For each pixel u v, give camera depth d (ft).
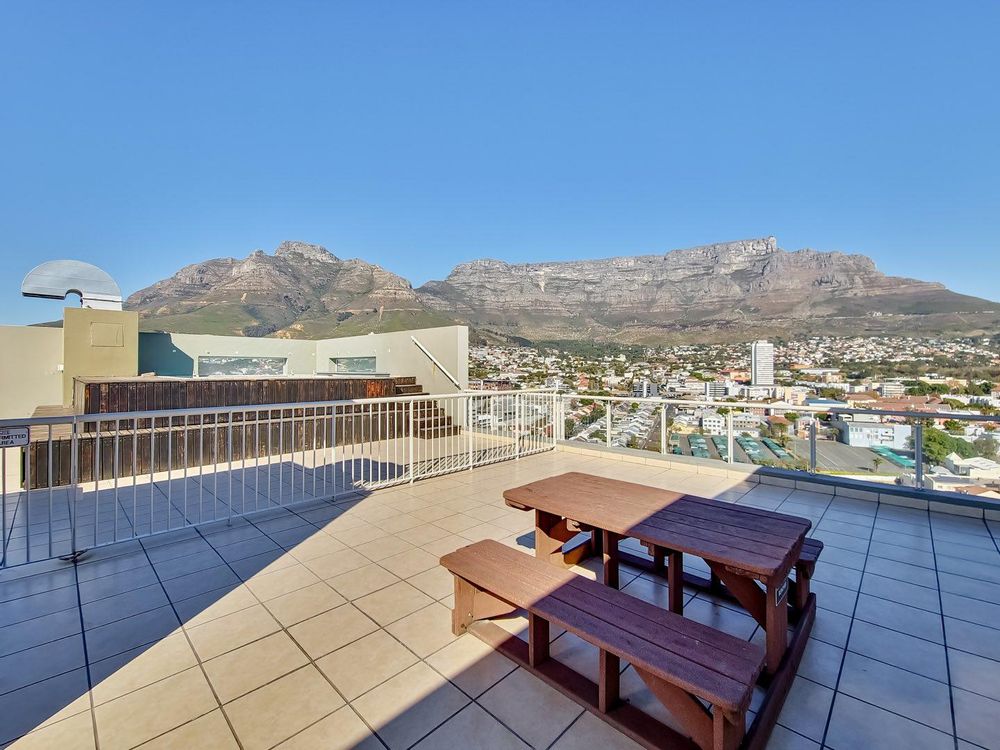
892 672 6.28
